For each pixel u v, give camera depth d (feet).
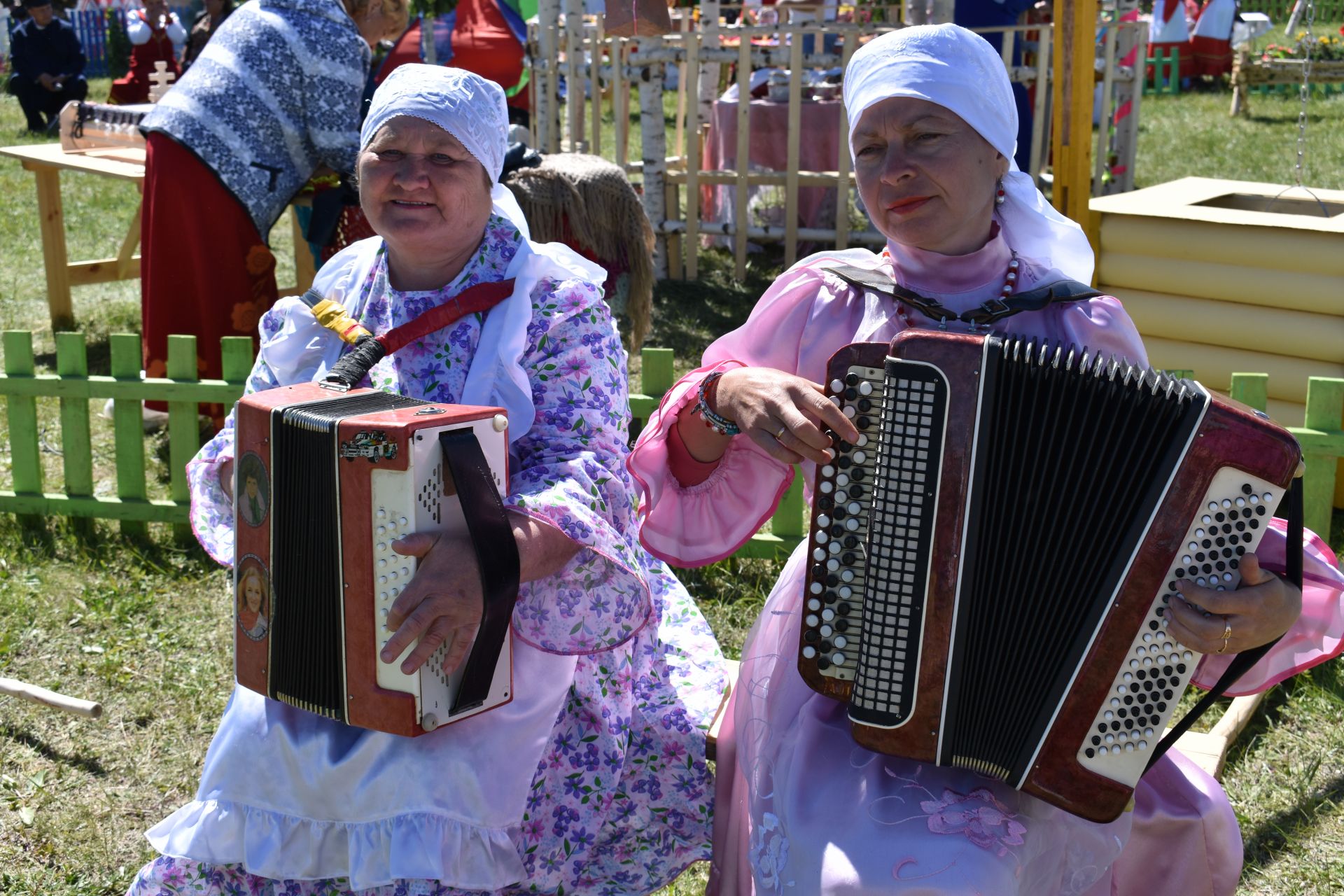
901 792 7.31
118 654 13.44
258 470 7.80
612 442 8.52
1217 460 6.56
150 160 18.02
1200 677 8.12
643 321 21.63
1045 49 27.55
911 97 7.64
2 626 13.92
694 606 10.02
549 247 9.11
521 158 21.04
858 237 27.66
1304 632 7.88
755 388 7.62
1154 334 17.30
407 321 8.68
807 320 8.44
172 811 10.97
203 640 13.82
